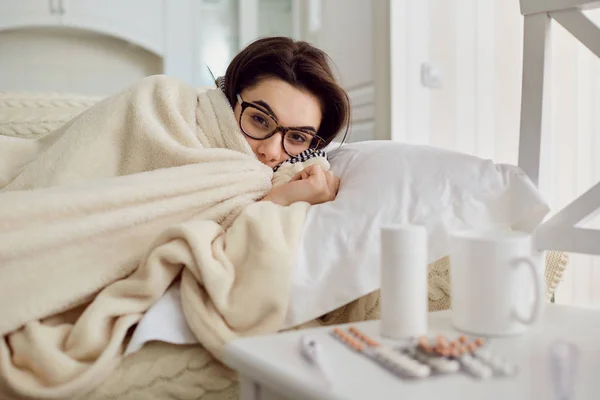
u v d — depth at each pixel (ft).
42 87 8.77
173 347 2.05
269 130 3.17
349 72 7.98
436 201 2.37
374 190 2.45
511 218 2.35
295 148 3.27
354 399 1.26
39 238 2.08
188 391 2.01
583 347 1.66
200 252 2.08
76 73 8.98
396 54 6.91
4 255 2.02
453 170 2.47
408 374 1.38
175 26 9.23
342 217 2.35
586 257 7.47
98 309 2.01
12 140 3.28
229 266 2.13
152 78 3.17
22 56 8.64
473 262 1.79
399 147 2.90
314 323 2.32
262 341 1.69
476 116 7.50
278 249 2.12
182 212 2.50
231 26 9.96
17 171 3.14
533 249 2.35
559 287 7.29
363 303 2.45
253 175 2.78
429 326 1.90
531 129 2.50
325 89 3.31
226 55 9.93
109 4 8.69
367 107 7.50
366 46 7.50
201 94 3.30
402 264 1.71
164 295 2.17
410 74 7.01
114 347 1.92
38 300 2.05
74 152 2.83
